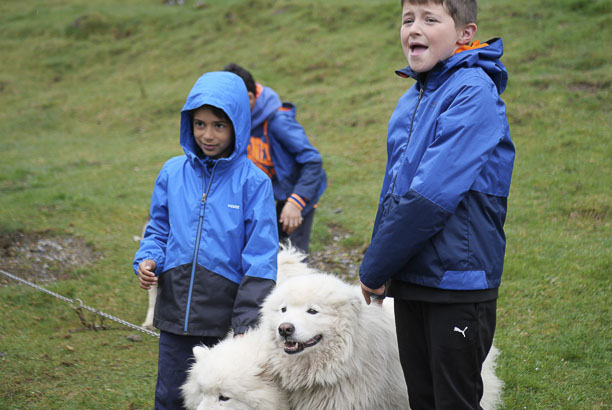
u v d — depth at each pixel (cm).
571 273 541
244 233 312
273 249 308
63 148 1413
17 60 2320
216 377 287
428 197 231
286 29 2042
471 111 238
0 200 902
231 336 323
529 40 1381
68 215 838
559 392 372
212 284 301
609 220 662
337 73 1600
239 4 2367
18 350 465
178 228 307
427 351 268
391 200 262
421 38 261
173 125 1547
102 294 608
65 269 670
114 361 453
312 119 1312
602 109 1020
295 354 287
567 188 756
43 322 536
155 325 312
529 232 653
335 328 290
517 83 1166
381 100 1322
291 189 470
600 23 1387
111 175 1106
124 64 2175
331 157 1061
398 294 261
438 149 236
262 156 462
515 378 391
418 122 261
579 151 870
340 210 823
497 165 247
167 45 2239
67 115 1762
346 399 291
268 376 301
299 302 291
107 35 2478
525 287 527
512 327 466
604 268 543
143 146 1377
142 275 294
